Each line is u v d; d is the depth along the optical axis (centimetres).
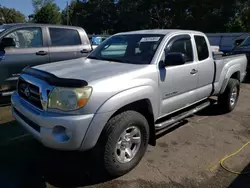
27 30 572
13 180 286
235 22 4006
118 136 280
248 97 707
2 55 529
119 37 421
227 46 1689
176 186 285
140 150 318
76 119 250
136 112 303
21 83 317
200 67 420
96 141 266
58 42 623
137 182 290
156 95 329
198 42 434
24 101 305
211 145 390
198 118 514
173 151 367
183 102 395
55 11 5244
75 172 305
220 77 490
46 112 263
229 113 551
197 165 330
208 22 3975
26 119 297
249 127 471
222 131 447
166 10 4762
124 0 5481
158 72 332
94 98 257
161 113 353
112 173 290
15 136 400
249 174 311
